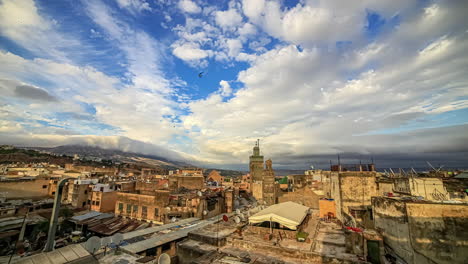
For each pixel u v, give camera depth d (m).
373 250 15.01
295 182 57.56
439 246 12.27
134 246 22.08
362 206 23.73
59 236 37.81
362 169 26.59
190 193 46.19
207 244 19.72
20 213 43.97
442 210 12.57
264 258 16.02
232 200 45.28
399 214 14.02
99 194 50.97
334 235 20.75
